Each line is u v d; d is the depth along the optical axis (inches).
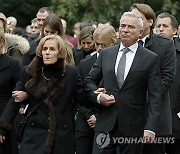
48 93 365.1
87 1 765.3
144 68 369.4
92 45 469.4
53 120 363.9
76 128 434.6
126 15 371.9
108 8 767.1
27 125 368.8
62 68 366.6
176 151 453.7
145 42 405.4
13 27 672.4
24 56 459.5
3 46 396.8
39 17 494.6
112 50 376.8
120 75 370.3
